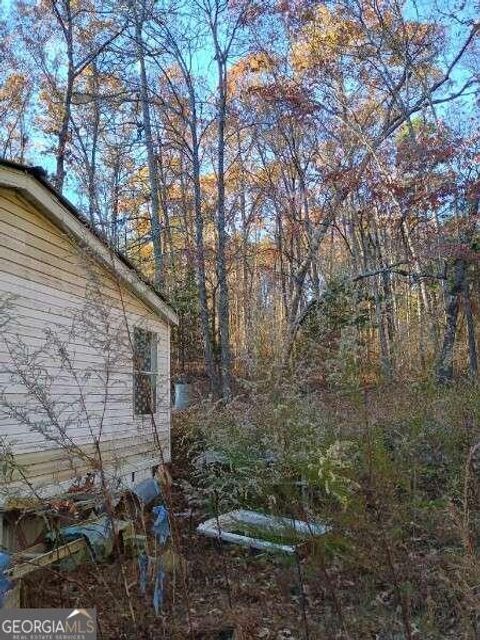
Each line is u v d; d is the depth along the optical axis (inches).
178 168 912.9
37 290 235.0
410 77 684.7
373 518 119.5
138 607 122.7
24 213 230.7
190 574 162.6
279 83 662.5
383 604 131.6
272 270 874.8
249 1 617.6
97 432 263.7
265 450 131.0
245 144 946.1
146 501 158.9
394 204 596.4
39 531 165.5
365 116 773.9
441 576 109.3
